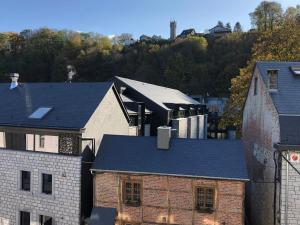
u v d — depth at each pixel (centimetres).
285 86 1833
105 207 1773
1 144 1986
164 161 1750
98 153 1848
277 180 1616
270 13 4744
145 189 1727
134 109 2873
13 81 2403
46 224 1841
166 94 4131
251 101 2333
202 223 1664
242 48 6525
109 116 2170
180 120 3597
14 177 1947
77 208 1802
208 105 6350
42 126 1847
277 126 1644
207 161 1711
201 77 7156
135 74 7094
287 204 1538
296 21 3462
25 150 1919
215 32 11000
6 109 2114
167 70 7138
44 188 1903
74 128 1775
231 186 1627
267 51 3058
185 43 7962
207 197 1664
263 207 1933
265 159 1909
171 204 1698
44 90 2262
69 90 2202
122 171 1731
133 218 1745
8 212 1969
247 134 2480
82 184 1828
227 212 1636
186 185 1678
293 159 1529
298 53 2834
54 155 1845
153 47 7919
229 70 6619
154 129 3228
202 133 4819
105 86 2166
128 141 1897
